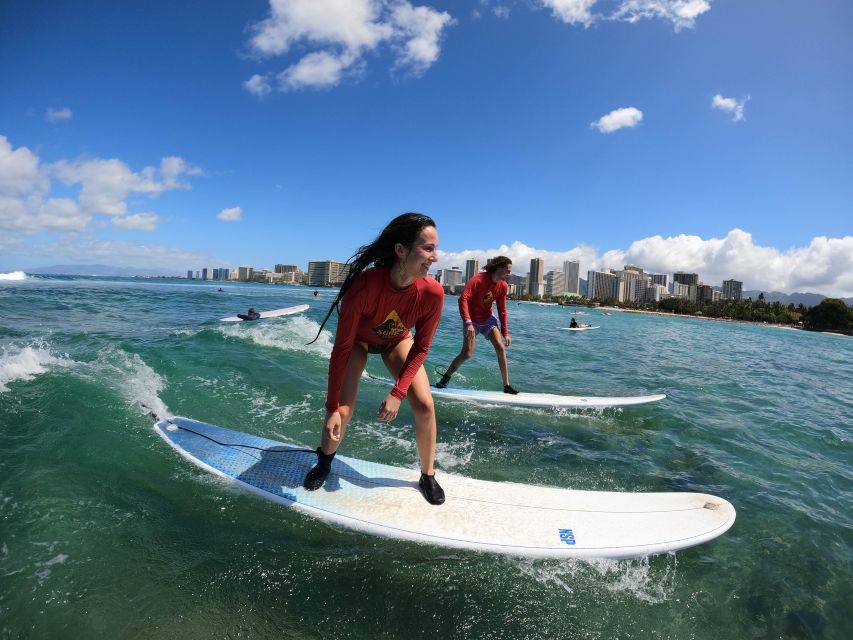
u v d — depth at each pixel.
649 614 2.01
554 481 3.37
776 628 1.99
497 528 2.51
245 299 26.33
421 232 2.29
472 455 3.76
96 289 27.66
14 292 20.05
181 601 1.85
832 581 2.33
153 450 3.18
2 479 2.57
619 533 2.54
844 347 31.02
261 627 1.77
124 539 2.20
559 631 1.87
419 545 2.37
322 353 7.76
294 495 2.69
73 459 2.91
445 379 6.00
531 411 5.25
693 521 2.68
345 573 2.11
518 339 14.23
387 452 3.63
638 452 4.09
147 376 5.09
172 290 34.59
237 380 5.39
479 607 1.97
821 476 3.77
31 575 1.89
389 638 1.77
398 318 2.58
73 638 1.63
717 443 4.48
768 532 2.77
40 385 4.30
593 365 9.44
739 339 26.97
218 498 2.65
